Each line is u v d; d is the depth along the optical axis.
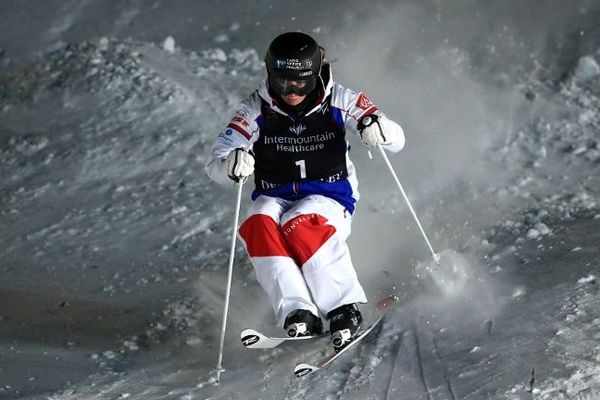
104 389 16.16
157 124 30.81
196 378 16.39
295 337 15.82
